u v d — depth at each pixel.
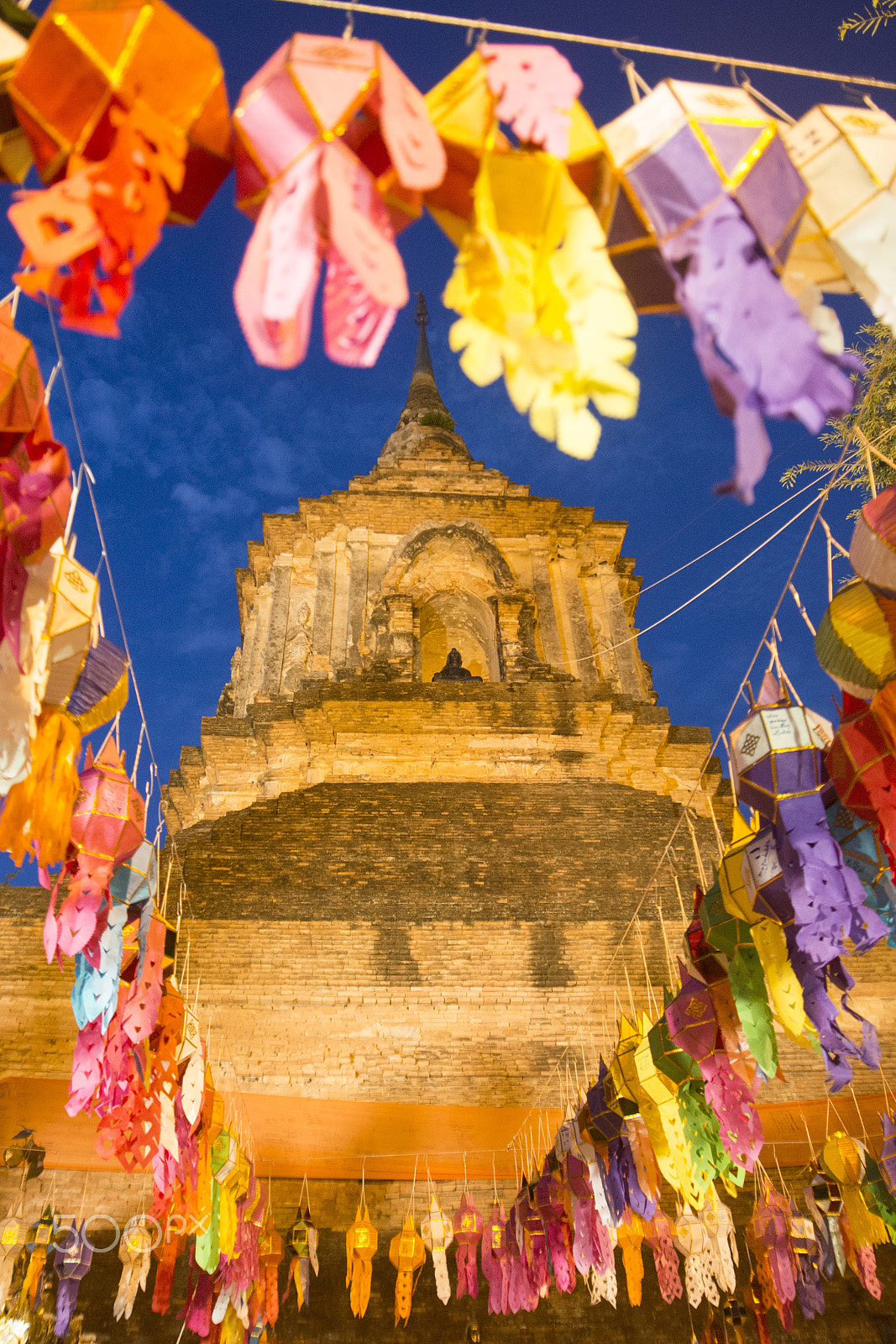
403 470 30.88
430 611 28.94
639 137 3.51
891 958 17.98
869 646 5.89
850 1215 11.54
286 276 3.25
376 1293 14.73
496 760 22.39
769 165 3.49
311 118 3.37
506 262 3.57
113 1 3.21
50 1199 14.41
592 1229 11.51
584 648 26.59
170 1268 12.05
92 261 3.25
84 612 5.57
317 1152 14.77
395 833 20.08
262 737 22.58
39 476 4.61
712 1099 7.88
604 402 3.46
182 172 3.30
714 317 3.24
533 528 28.47
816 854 6.17
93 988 6.77
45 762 5.45
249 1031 16.80
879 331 11.71
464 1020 17.39
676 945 18.81
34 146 3.29
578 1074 16.95
